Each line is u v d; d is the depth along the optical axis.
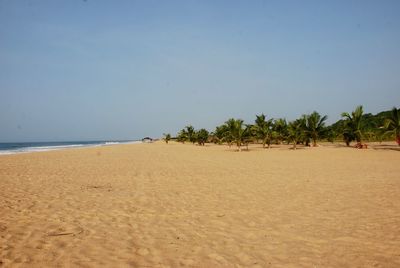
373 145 48.94
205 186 12.10
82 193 10.54
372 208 8.27
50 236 5.93
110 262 4.75
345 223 6.89
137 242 5.69
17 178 14.27
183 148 54.00
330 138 50.69
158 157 30.09
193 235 6.13
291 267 4.62
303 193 10.53
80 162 23.84
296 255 5.09
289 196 10.04
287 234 6.17
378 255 5.05
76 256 4.97
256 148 48.34
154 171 17.41
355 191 10.77
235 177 14.73
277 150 41.06
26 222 6.87
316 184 12.41
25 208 8.20
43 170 17.83
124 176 15.19
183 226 6.74
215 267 4.62
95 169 18.48
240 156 30.36
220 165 21.03
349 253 5.15
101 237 5.93
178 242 5.71
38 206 8.48
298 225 6.79
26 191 10.82
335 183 12.61
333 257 4.99
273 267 4.62
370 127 48.91
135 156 31.83
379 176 14.52
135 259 4.89
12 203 8.79
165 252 5.20
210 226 6.75
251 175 15.45
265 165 20.69
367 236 6.00
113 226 6.68
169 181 13.49
